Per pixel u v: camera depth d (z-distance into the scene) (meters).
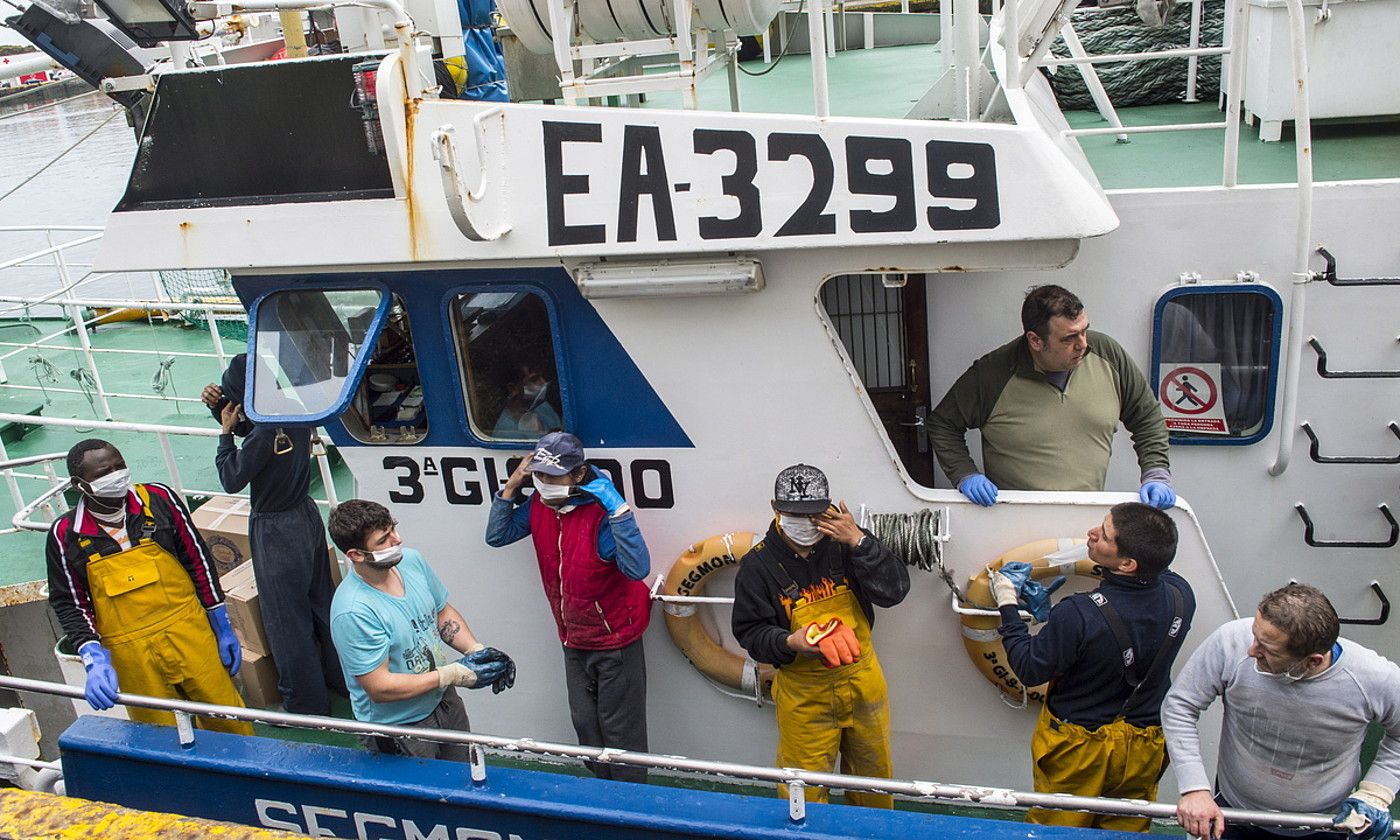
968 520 3.66
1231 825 3.07
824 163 3.22
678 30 3.27
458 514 4.11
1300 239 3.52
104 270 3.85
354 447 4.09
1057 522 3.58
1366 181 3.71
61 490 5.20
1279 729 2.83
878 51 6.41
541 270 3.66
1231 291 3.86
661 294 3.47
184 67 4.24
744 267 3.39
